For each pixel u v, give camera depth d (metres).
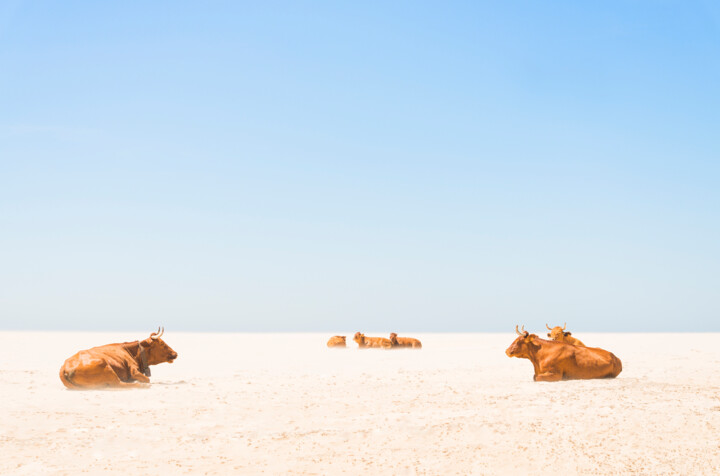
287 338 78.88
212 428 14.50
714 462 11.63
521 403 16.52
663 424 13.93
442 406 16.66
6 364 29.61
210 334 110.38
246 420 15.36
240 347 49.81
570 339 25.08
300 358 35.38
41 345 50.88
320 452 12.56
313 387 20.77
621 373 23.36
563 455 12.14
